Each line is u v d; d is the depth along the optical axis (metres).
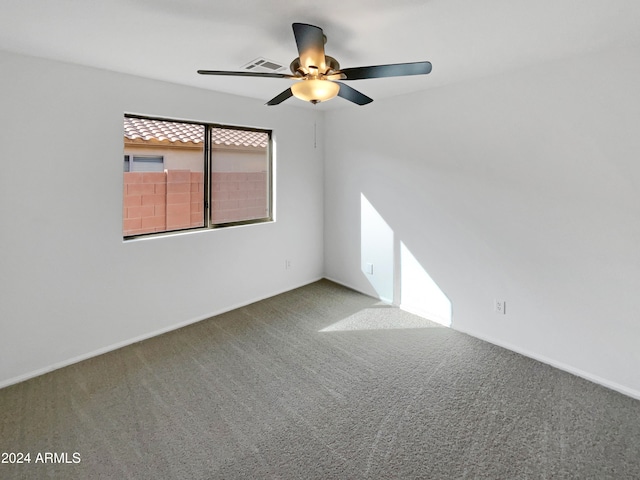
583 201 2.42
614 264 2.32
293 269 4.43
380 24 1.91
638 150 2.17
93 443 1.90
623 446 1.88
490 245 2.98
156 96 3.02
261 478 1.68
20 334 2.47
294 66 2.08
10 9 1.75
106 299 2.87
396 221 3.79
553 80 2.49
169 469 1.73
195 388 2.40
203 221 3.65
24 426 2.02
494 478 1.68
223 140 3.85
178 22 1.91
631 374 2.29
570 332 2.56
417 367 2.66
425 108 3.35
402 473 1.71
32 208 2.46
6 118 2.32
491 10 1.76
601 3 1.69
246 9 1.76
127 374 2.57
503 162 2.83
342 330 3.30
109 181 2.81
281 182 4.18
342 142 4.33
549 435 1.96
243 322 3.48
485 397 2.29
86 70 2.63
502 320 2.96
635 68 2.15
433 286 3.48
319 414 2.14
